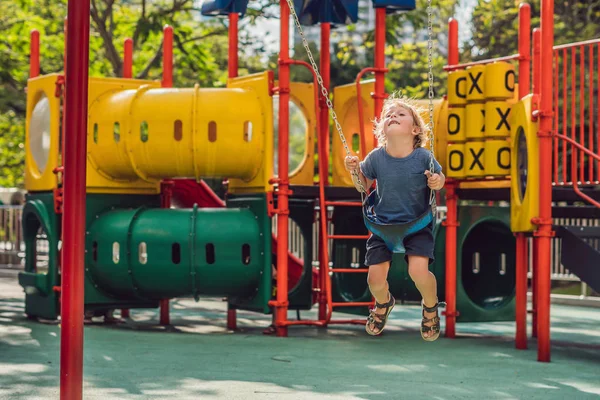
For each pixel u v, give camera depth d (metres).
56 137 16.12
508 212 15.61
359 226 17.69
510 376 10.86
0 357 11.52
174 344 13.27
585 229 13.37
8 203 39.03
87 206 15.71
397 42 31.16
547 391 9.81
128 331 15.02
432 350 13.24
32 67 17.09
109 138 15.51
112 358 11.65
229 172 15.20
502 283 17.64
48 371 10.37
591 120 12.91
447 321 15.11
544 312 12.24
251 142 15.03
